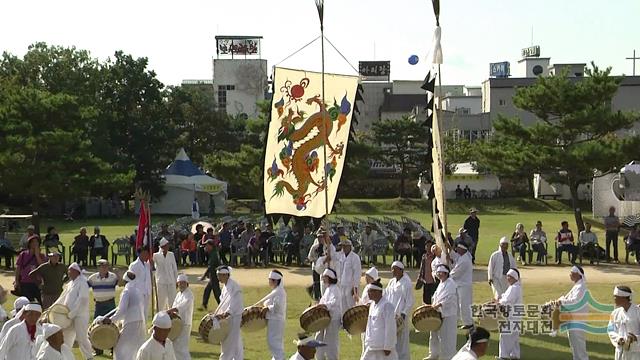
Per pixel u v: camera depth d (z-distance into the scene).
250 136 88.38
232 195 83.81
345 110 26.16
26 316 13.32
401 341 17.12
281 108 26.34
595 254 35.38
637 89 99.69
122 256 38.44
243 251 34.22
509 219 63.94
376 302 14.97
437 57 20.66
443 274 17.72
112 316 15.75
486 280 30.39
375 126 81.88
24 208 66.94
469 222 35.19
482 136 103.75
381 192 88.25
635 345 14.34
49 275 20.16
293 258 35.81
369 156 70.44
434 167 21.09
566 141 44.78
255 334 20.89
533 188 81.38
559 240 35.25
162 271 21.48
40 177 47.28
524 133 44.97
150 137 75.25
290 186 26.41
